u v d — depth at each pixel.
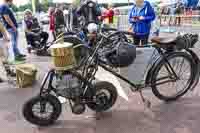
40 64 7.06
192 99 4.31
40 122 3.65
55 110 3.68
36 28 9.01
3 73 6.25
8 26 7.25
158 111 3.96
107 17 10.27
